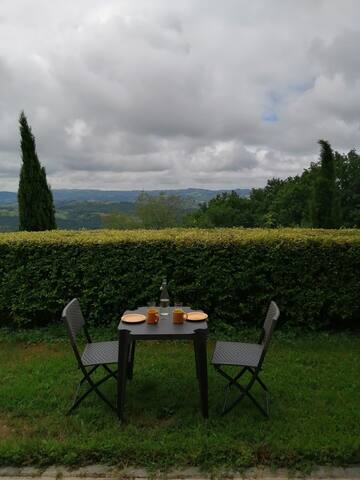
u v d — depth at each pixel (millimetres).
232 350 4258
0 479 3098
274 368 4961
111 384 4602
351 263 6168
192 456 3223
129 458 3266
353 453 3246
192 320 4113
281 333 6199
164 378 4719
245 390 3883
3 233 7641
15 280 6535
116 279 6348
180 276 6332
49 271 6496
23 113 9930
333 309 6230
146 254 6348
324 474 3092
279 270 6223
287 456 3225
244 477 3066
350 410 3945
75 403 4004
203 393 3811
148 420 3832
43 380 4699
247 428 3623
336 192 11125
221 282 6273
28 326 6738
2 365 5230
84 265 6398
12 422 3846
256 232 7082
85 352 4297
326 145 11055
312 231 7434
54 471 3168
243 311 6297
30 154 9953
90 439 3473
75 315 4219
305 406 4051
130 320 4094
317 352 5520
